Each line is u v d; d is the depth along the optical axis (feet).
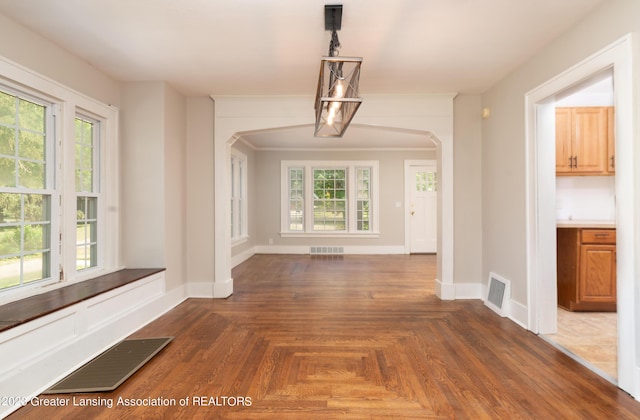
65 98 9.09
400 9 7.30
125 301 9.62
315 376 7.19
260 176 24.99
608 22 6.95
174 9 7.29
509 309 10.87
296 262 21.24
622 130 6.56
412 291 14.24
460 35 8.46
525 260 9.98
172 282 12.19
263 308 11.93
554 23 7.89
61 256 9.03
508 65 10.22
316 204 25.14
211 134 13.33
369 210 25.08
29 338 6.57
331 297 13.32
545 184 9.53
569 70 8.03
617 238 6.70
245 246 22.33
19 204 8.14
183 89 12.41
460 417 5.80
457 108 12.96
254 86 12.05
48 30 8.14
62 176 9.08
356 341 9.04
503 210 11.32
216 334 9.53
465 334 9.52
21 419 5.77
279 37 8.54
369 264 20.49
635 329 6.37
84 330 8.02
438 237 13.56
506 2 7.07
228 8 7.27
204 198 13.41
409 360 7.92
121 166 11.54
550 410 5.98
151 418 5.78
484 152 12.74
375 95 12.80
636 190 6.32
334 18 7.41
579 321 10.52
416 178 24.97
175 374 7.29
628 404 6.13
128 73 10.83
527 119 9.81
